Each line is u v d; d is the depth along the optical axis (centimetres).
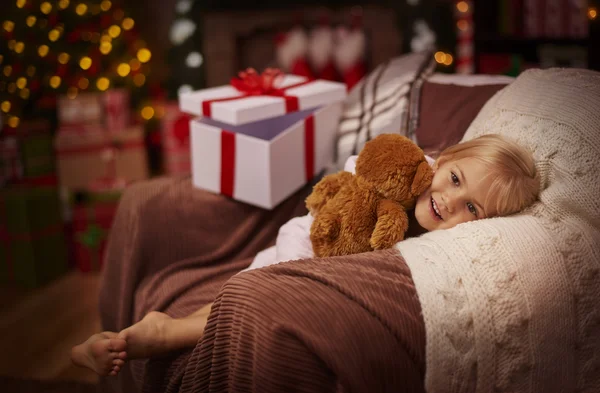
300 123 154
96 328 221
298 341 89
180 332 118
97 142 282
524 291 96
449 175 111
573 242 103
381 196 113
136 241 152
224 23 350
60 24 295
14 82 289
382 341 90
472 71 266
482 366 94
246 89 165
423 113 152
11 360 201
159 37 376
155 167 361
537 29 247
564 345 99
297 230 127
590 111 113
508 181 107
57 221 257
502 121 126
